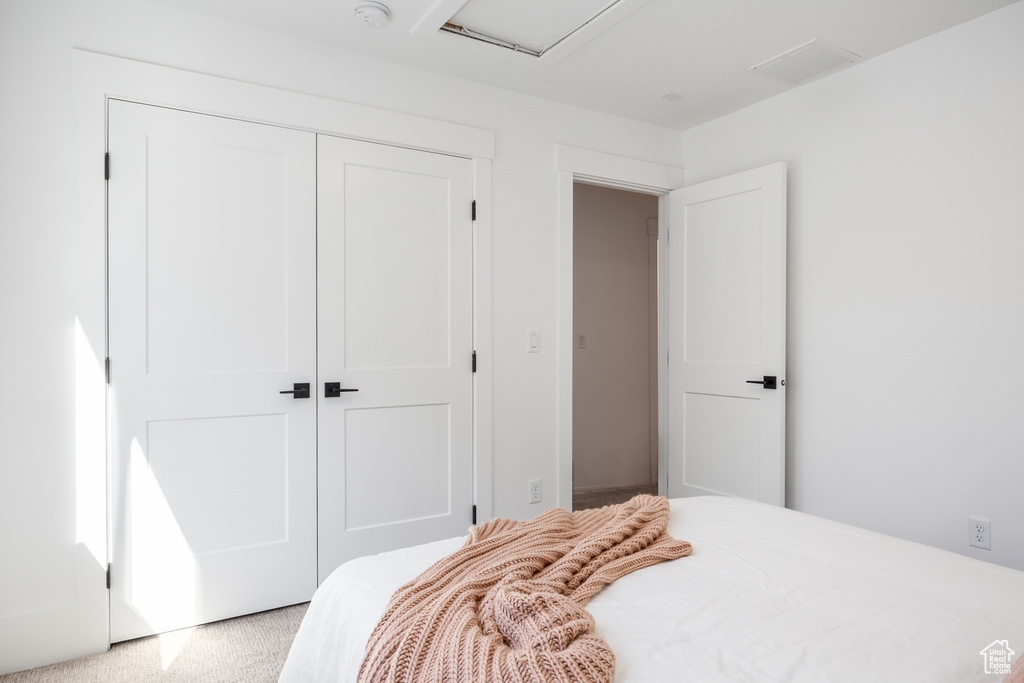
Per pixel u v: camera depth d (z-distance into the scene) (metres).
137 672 1.93
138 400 2.14
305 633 1.23
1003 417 2.22
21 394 1.97
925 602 1.11
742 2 2.18
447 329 2.79
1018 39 2.19
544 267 3.07
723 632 1.00
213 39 2.27
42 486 2.00
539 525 1.46
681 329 3.44
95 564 2.06
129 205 2.13
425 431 2.72
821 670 0.88
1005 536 2.21
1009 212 2.21
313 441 2.46
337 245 2.51
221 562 2.28
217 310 2.28
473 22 2.33
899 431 2.53
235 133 2.31
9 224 1.95
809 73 2.77
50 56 2.01
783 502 2.87
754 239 3.02
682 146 3.60
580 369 4.38
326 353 2.49
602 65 2.69
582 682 0.82
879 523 2.60
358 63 2.56
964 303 2.33
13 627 1.94
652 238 4.67
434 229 2.75
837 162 2.77
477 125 2.87
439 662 0.91
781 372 2.87
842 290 2.75
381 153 2.62
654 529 1.45
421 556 1.38
